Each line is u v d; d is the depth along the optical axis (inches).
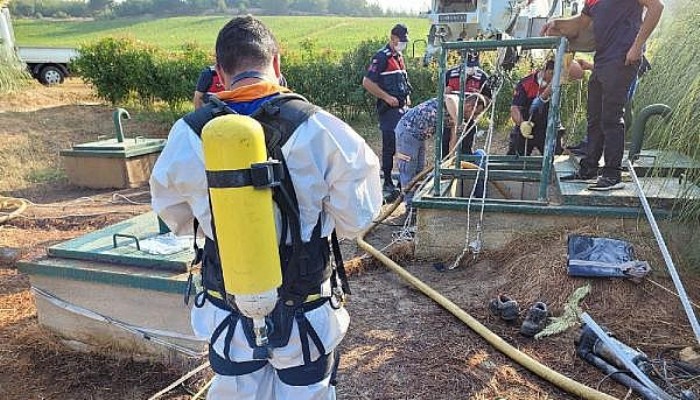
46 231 221.0
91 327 123.6
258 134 51.4
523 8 274.8
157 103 501.4
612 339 111.7
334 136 57.6
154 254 118.6
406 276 155.6
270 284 53.6
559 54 146.2
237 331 60.7
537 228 159.9
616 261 135.3
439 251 171.5
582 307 130.7
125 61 463.2
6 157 343.6
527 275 145.9
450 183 194.9
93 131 413.1
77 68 479.5
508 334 126.3
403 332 128.0
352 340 124.9
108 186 293.7
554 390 105.2
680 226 144.2
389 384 108.0
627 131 207.2
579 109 282.5
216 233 53.7
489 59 312.5
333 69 450.0
